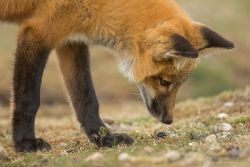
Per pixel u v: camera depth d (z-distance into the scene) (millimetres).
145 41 17719
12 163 16344
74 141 19984
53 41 17984
